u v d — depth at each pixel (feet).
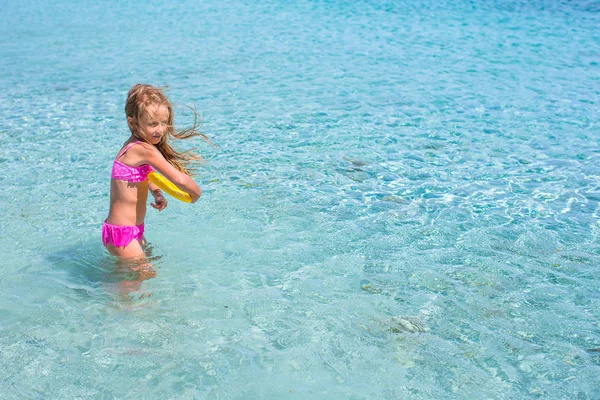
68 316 11.87
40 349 10.86
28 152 21.52
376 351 10.81
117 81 31.99
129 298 12.48
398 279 13.28
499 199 17.48
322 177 19.22
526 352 10.77
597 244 14.76
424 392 9.77
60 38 44.24
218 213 16.53
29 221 16.02
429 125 24.38
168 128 13.88
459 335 11.28
